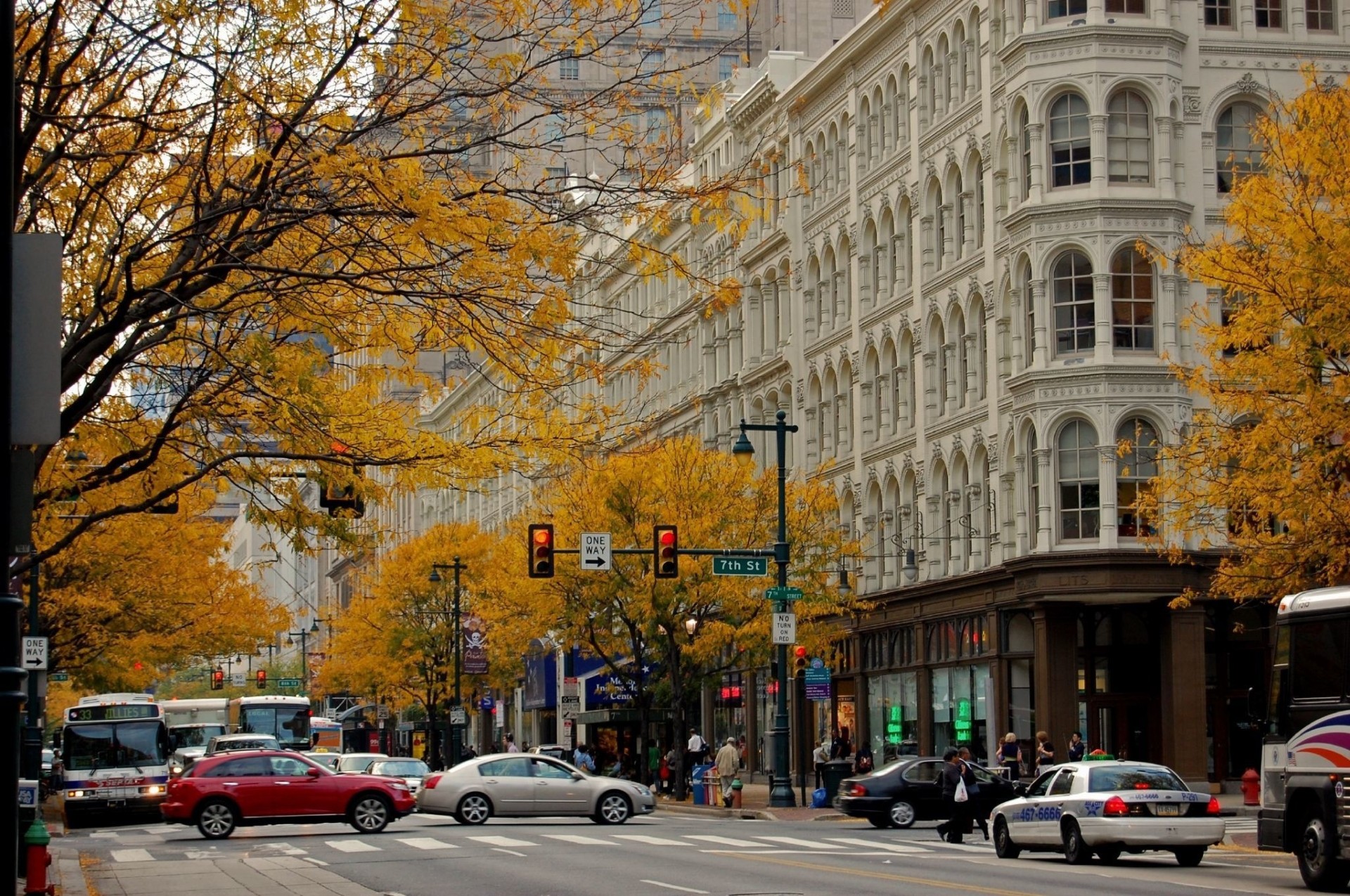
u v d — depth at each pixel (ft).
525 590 193.47
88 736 165.78
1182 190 159.84
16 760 34.24
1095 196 157.38
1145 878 81.76
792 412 227.61
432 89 51.42
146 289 50.21
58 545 59.62
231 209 49.52
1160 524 121.90
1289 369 102.01
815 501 188.34
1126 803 89.76
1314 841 74.18
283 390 56.49
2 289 35.09
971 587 173.58
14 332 36.40
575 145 168.76
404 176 48.55
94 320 53.78
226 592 202.69
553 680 294.87
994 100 172.04
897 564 194.70
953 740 179.93
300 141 49.73
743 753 234.79
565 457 59.57
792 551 183.83
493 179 51.65
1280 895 70.85
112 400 65.16
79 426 64.54
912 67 193.16
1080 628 162.91
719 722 249.75
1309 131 104.32
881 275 202.90
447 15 49.83
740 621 187.42
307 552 64.95
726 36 338.54
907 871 86.48
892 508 199.00
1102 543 154.92
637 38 64.03
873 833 124.77
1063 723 158.81
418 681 291.99
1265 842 79.05
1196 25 161.68
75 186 57.00
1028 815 96.07
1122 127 159.53
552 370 54.19
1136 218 157.48
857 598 200.64
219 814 123.24
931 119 189.37
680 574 180.96
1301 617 77.61
